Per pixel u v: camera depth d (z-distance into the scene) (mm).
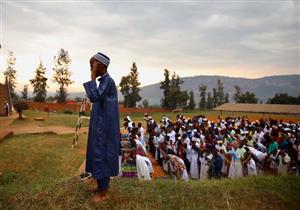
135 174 11438
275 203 6324
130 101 81500
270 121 28953
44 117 38562
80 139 22672
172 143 15414
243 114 61875
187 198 6066
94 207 5227
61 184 6195
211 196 6289
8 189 6254
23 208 5344
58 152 16594
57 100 67250
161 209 5535
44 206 5387
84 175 6297
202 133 18734
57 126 30984
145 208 5461
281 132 19359
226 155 13258
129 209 5293
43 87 60375
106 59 4828
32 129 27391
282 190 6891
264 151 15477
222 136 17891
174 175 12469
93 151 4855
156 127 21016
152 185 6562
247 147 13109
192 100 94500
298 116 57062
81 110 20344
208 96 106750
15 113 41188
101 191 5391
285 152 13648
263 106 48594
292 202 6414
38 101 62438
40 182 6805
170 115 60312
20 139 20688
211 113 66250
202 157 13812
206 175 13570
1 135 20062
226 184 7184
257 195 6562
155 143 17547
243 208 5992
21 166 13031
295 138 17172
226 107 52812
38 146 18125
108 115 4863
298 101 74500
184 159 14227
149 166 10828
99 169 4836
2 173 11695
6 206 5391
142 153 12211
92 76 4766
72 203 5363
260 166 13445
